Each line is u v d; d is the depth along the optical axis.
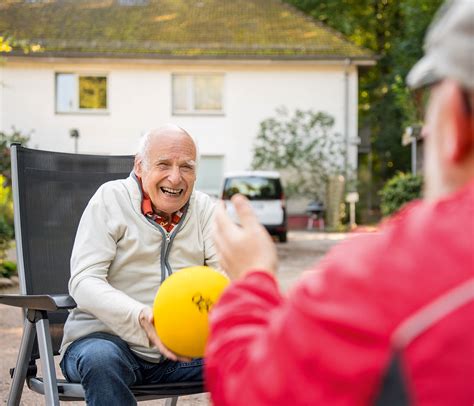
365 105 28.64
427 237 0.87
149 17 24.38
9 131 22.03
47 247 3.15
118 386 2.53
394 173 27.89
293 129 21.97
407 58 25.31
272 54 22.25
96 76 22.33
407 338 0.84
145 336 2.52
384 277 0.86
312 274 0.93
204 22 24.22
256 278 1.06
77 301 2.66
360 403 0.86
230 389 0.96
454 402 0.86
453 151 0.89
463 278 0.85
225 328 1.02
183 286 2.05
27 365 2.77
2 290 8.76
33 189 3.19
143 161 2.87
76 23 23.73
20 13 23.83
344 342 0.86
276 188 16.77
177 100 22.50
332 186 21.11
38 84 22.12
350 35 29.06
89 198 3.34
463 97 0.88
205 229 2.97
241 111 22.50
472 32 0.86
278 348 0.91
